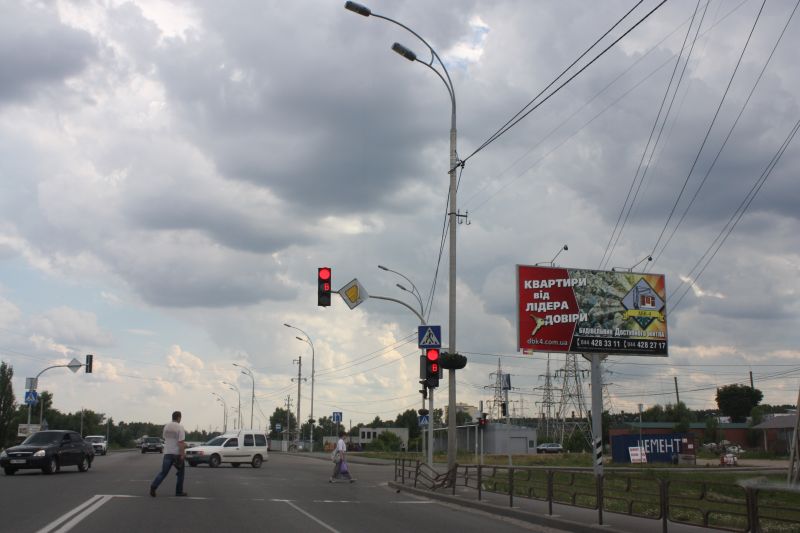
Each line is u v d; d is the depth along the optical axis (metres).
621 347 25.55
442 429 91.25
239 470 36.59
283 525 13.86
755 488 11.44
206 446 40.69
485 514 17.81
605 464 52.22
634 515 15.13
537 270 25.59
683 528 13.52
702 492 12.68
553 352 25.00
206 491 21.16
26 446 27.62
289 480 29.02
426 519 16.22
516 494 20.98
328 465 46.72
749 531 11.48
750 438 90.12
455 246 24.50
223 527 13.22
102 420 139.12
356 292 27.83
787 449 79.56
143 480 24.95
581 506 17.12
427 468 26.89
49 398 90.94
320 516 15.77
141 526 12.94
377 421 171.62
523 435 82.25
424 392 26.39
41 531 12.06
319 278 23.61
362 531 13.49
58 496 18.22
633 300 26.02
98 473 28.86
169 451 18.81
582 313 25.41
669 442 54.69
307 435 162.00
